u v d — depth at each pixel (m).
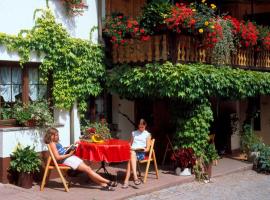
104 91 10.87
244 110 14.84
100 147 8.19
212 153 9.97
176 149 10.16
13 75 8.92
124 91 10.21
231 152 14.09
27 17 9.00
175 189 8.90
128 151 8.49
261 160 11.44
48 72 9.47
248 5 15.15
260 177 10.75
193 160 9.84
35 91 9.32
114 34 10.25
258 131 15.72
